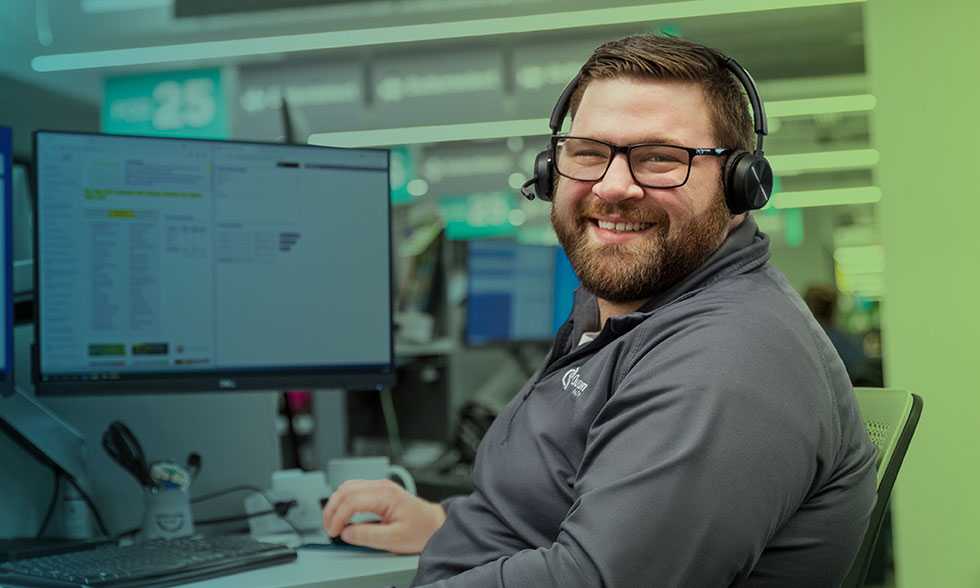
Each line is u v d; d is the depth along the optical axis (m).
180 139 1.59
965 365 2.42
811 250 10.33
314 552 1.40
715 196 1.12
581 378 1.11
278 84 5.90
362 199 1.69
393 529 1.36
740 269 1.12
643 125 1.11
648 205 1.11
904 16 2.51
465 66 5.88
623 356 1.06
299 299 1.66
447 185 7.19
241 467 1.79
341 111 5.95
